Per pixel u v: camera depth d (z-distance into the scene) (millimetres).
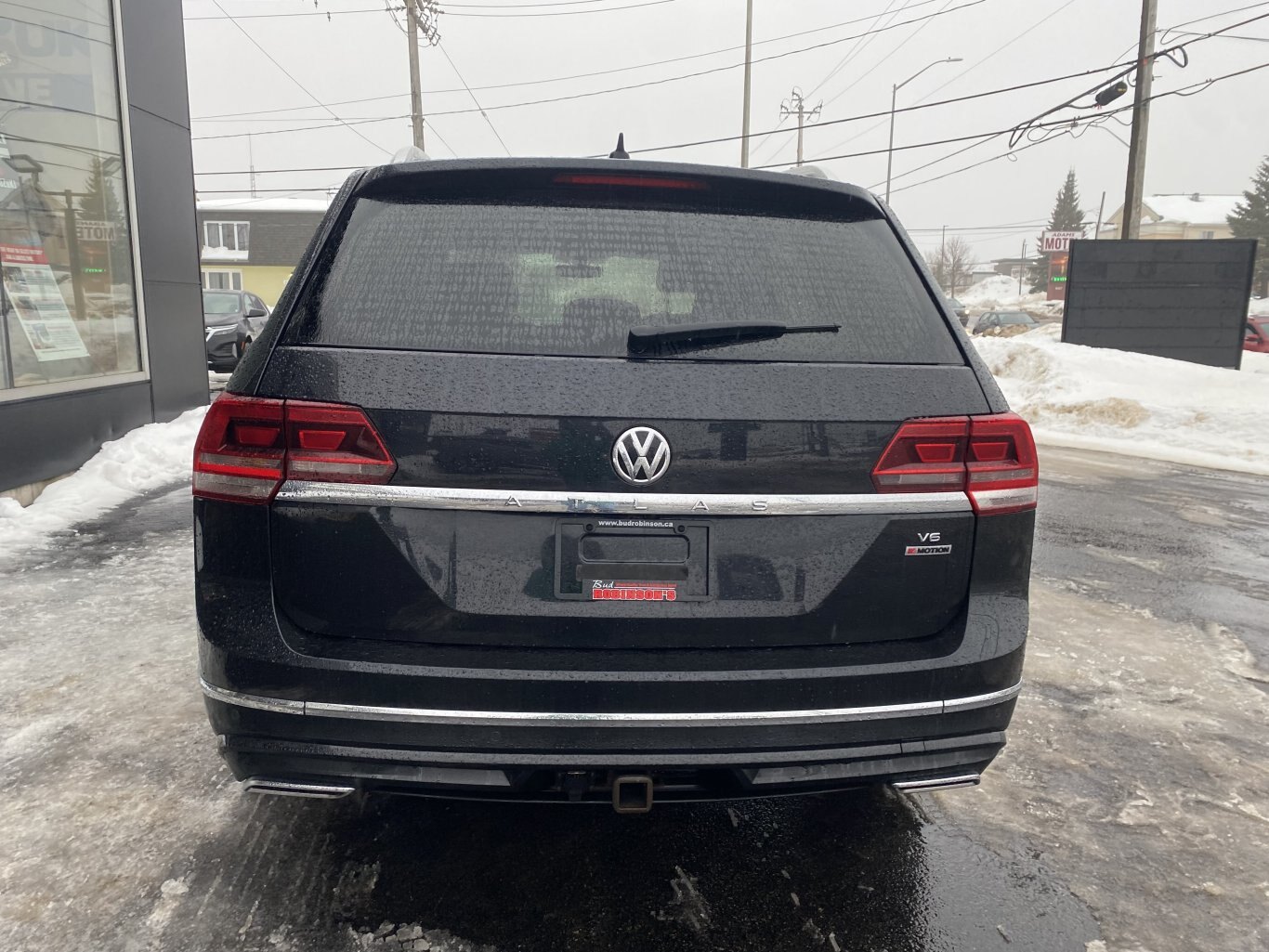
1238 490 8828
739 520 2039
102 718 3352
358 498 1973
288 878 2447
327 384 1983
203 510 2037
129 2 8594
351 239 2160
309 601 2006
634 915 2342
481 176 2238
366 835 2662
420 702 1971
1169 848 2707
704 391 2016
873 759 2119
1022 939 2289
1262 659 4242
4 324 6762
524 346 2025
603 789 2090
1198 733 3473
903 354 2174
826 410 2059
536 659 1998
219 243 53312
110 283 8359
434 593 1993
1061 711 3650
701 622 2041
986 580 2176
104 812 2746
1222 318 19234
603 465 1985
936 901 2432
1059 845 2709
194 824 2693
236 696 2006
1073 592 5281
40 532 6000
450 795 2084
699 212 2285
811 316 2170
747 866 2568
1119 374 16031
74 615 4426
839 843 2695
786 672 2031
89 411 7742
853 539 2086
